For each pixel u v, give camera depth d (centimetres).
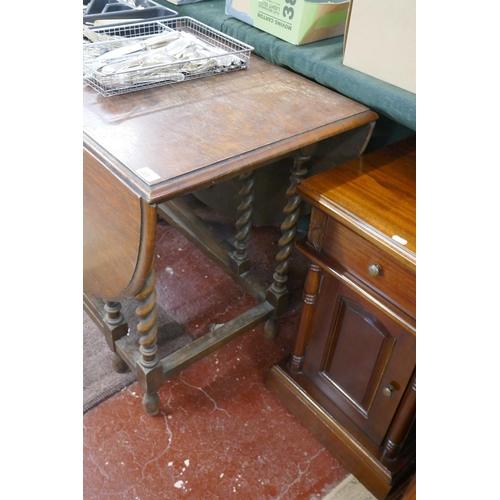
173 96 121
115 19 155
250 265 192
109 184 99
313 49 139
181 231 189
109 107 113
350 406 134
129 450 136
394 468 125
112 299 123
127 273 107
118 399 148
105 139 102
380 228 99
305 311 130
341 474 135
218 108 117
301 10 133
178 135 105
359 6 120
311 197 108
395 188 112
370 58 123
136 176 93
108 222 105
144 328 122
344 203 105
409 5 111
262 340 171
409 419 116
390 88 120
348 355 127
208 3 172
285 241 145
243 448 139
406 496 111
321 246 116
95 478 129
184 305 181
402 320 102
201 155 100
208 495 128
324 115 119
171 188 92
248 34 148
